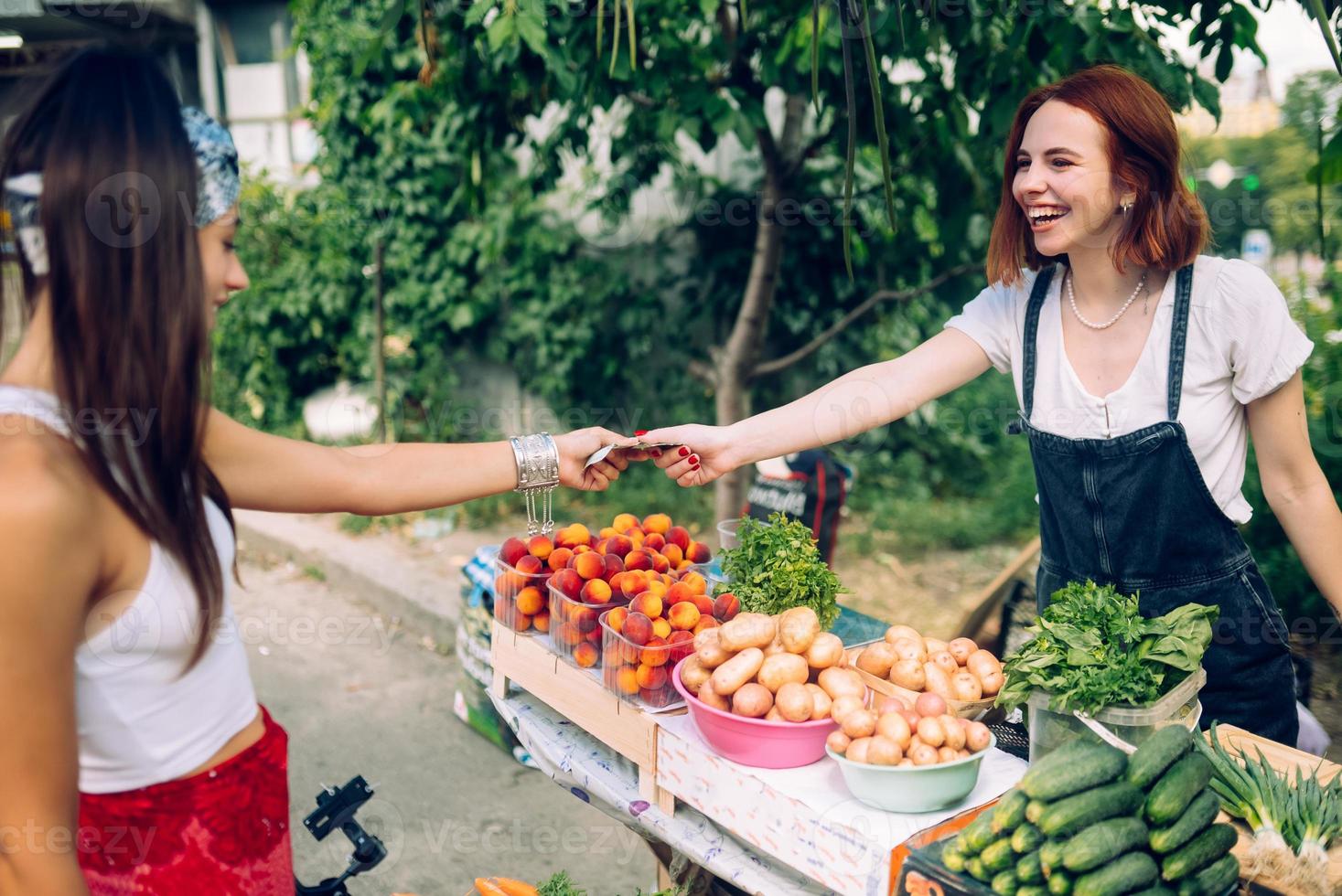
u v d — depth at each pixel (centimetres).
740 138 375
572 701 221
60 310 117
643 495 699
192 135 126
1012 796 147
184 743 133
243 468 167
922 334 746
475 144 420
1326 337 465
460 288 734
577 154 403
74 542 115
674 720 198
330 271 749
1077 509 220
